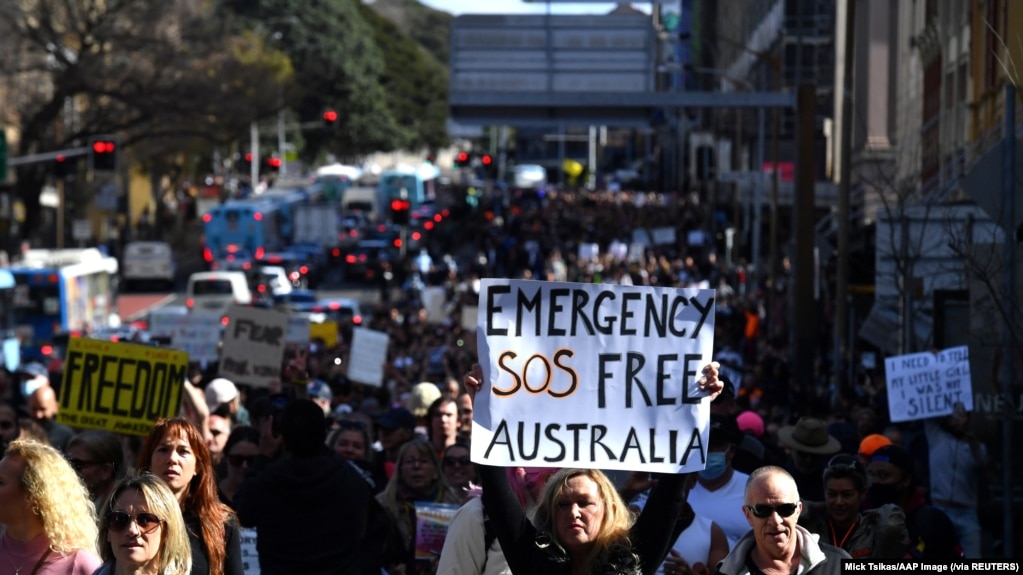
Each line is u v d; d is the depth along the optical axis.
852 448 12.80
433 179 125.00
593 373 6.87
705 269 61.47
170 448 7.62
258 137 120.19
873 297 32.06
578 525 6.56
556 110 32.12
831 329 34.91
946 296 17.67
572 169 168.00
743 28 77.75
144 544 6.81
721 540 8.15
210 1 103.81
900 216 23.05
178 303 72.44
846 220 24.45
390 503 10.20
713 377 6.86
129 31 67.75
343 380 19.33
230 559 7.78
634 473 8.13
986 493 13.12
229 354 18.06
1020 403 13.29
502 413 6.86
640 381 6.88
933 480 13.27
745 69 74.62
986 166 12.74
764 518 6.81
